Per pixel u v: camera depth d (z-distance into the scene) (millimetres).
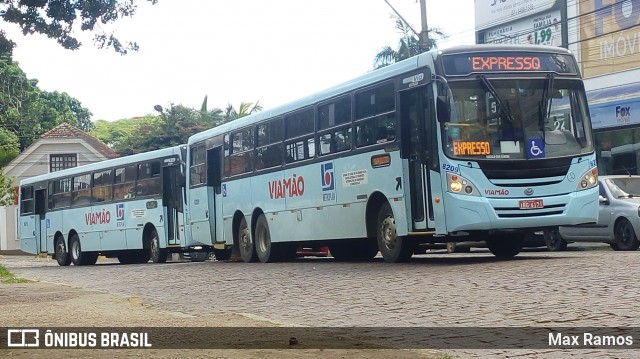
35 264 37156
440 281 13727
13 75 75688
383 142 17609
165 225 29297
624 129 30703
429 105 16234
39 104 77125
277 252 22812
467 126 15906
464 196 15688
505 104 16078
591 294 11047
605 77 31625
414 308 11273
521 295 11469
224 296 14766
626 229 21234
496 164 15836
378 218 18188
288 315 11664
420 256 21516
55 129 71312
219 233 25641
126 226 31281
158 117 67375
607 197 21875
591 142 16641
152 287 17625
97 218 33094
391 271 16062
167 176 29422
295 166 21062
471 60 16203
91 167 33625
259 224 23172
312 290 14422
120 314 12125
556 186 16109
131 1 14234
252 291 15156
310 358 7809
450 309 10906
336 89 19438
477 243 20984
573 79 16734
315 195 20203
